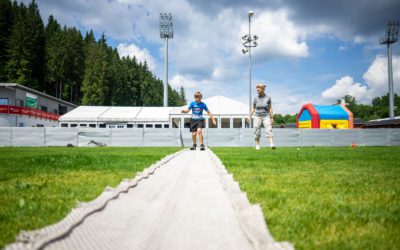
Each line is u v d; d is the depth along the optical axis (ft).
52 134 65.00
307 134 67.87
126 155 24.06
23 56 185.88
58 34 233.14
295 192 7.91
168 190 7.73
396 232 4.66
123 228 4.54
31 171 12.71
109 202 6.07
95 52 230.68
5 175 11.32
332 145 68.18
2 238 4.07
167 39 154.20
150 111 132.16
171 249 3.77
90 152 32.27
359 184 9.37
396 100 412.16
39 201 6.65
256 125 38.09
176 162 15.75
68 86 222.89
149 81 334.03
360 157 21.53
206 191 7.63
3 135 63.26
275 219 5.31
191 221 4.99
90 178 10.44
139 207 5.87
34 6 209.46
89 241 3.86
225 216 5.28
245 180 10.00
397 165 15.67
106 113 124.26
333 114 97.91
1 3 202.49
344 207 6.34
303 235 4.45
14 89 117.19
